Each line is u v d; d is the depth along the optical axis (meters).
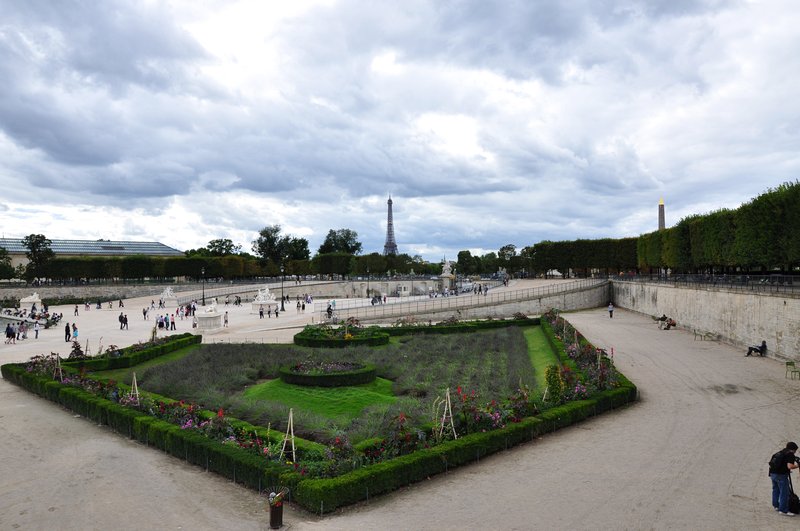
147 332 75.81
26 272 154.50
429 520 19.66
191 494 22.31
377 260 195.25
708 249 85.38
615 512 20.05
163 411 30.80
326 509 20.44
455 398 31.75
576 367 41.84
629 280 105.06
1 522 19.75
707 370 45.62
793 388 38.94
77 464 25.80
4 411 35.81
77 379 39.38
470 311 90.75
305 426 30.33
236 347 56.84
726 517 19.59
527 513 20.06
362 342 60.44
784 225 64.00
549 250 150.12
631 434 29.56
